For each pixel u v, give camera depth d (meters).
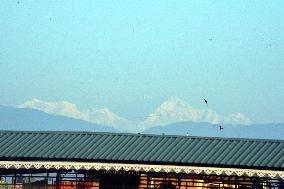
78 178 152.38
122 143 148.62
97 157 144.88
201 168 141.75
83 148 147.62
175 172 142.88
